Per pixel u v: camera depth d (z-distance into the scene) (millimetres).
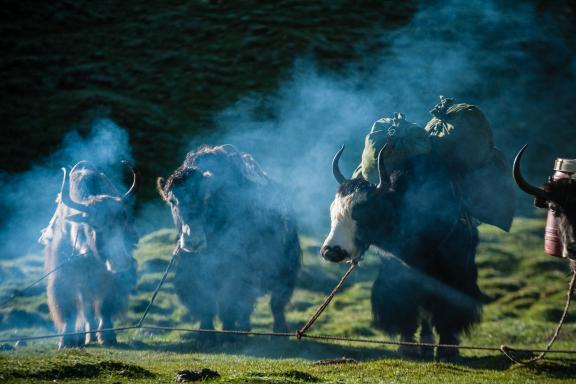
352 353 10508
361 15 41156
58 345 10875
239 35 38344
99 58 36031
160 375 7238
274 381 6711
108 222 10188
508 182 10016
